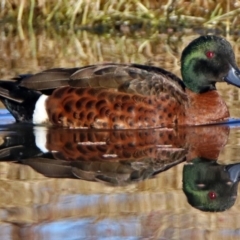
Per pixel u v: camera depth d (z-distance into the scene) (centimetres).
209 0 2845
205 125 1605
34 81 1595
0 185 1197
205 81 1631
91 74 1570
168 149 1420
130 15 2877
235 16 2773
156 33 2811
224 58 1630
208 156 1371
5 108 1778
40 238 981
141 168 1291
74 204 1111
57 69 1609
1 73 2048
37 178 1237
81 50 2477
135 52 2434
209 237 999
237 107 1756
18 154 1372
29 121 1602
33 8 2909
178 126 1580
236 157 1366
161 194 1173
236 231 1030
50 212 1080
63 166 1299
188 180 1229
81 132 1534
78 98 1558
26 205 1109
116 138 1491
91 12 2894
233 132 1554
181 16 2844
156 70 1625
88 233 999
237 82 1631
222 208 1136
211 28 2803
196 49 1636
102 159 1348
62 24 2914
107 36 2773
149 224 1038
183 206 1123
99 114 1545
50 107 1574
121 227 1025
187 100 1606
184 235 1005
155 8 2900
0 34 2778
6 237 983
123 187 1195
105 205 1113
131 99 1544
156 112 1549
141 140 1478
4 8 2952
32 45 2570
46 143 1450
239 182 1234
